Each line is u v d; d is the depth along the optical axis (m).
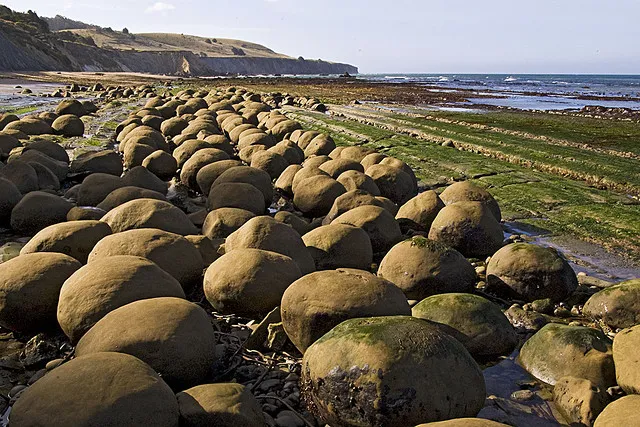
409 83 90.25
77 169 14.32
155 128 22.53
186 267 7.28
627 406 4.53
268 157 14.71
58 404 3.94
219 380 5.59
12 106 33.19
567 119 30.22
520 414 5.25
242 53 195.88
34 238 7.84
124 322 5.13
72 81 69.94
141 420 4.01
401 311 5.76
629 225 11.05
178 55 145.50
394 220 9.54
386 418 4.33
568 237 10.58
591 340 5.79
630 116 33.72
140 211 8.72
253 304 6.65
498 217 11.08
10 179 11.86
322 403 4.65
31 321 6.37
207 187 12.79
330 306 5.62
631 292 6.93
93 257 7.21
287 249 7.75
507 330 6.38
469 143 20.31
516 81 115.19
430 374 4.38
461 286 7.57
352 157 15.18
